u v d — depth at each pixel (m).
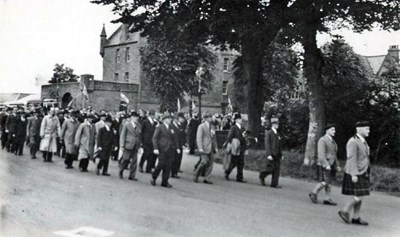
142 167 16.36
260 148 25.69
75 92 55.47
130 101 57.16
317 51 18.84
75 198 10.38
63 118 19.67
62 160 18.62
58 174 14.19
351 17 17.59
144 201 10.49
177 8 21.09
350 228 8.84
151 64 51.22
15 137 19.59
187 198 11.21
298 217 9.63
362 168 9.15
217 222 8.77
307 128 25.77
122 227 8.09
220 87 66.94
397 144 21.95
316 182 15.99
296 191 13.62
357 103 23.31
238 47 25.42
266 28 19.42
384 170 17.70
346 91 23.62
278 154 14.32
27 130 18.78
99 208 9.52
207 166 14.41
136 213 9.23
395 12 17.00
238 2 19.62
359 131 9.28
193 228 8.21
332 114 23.50
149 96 58.75
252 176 17.06
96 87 54.19
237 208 10.26
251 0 19.55
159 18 21.56
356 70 25.42
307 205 11.23
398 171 17.47
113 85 55.66
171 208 9.87
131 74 60.97
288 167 18.59
